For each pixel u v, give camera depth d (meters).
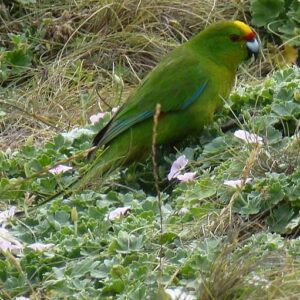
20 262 8.59
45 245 8.70
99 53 13.70
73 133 10.98
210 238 8.75
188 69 10.41
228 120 10.73
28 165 10.28
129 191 10.14
